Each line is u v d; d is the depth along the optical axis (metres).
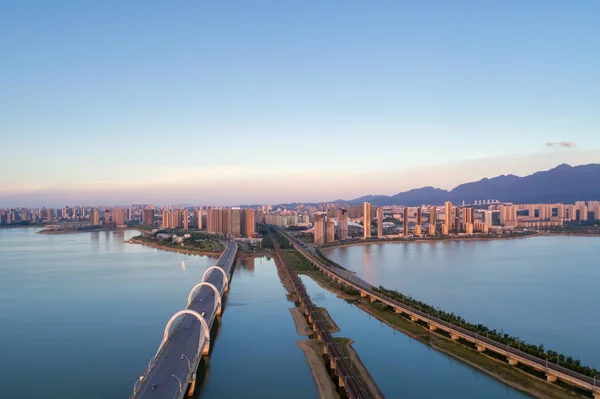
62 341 152.25
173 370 109.88
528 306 195.50
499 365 126.94
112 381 120.44
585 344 146.00
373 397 106.69
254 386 117.56
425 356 137.12
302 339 155.88
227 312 192.88
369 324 173.00
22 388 116.62
